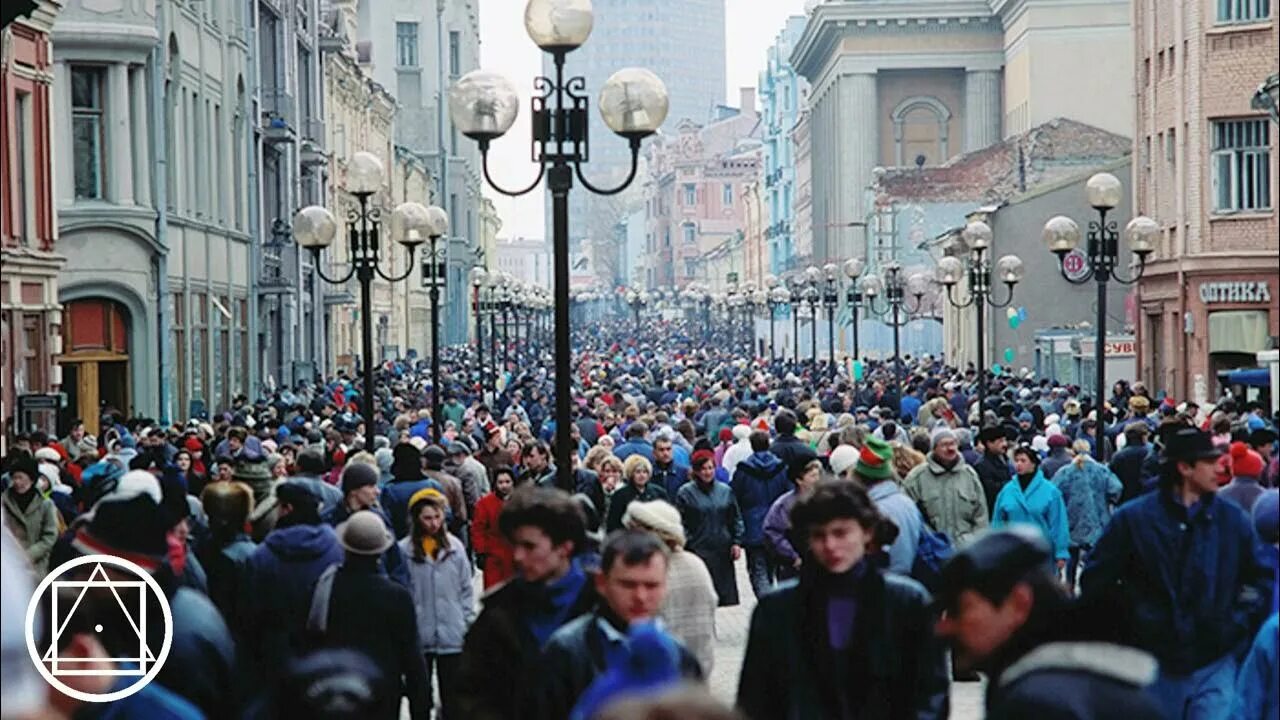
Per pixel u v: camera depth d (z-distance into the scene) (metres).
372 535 13.40
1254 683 10.93
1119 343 68.56
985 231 45.81
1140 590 13.55
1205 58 59.97
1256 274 59.25
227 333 65.62
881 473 18.92
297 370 77.69
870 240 119.12
